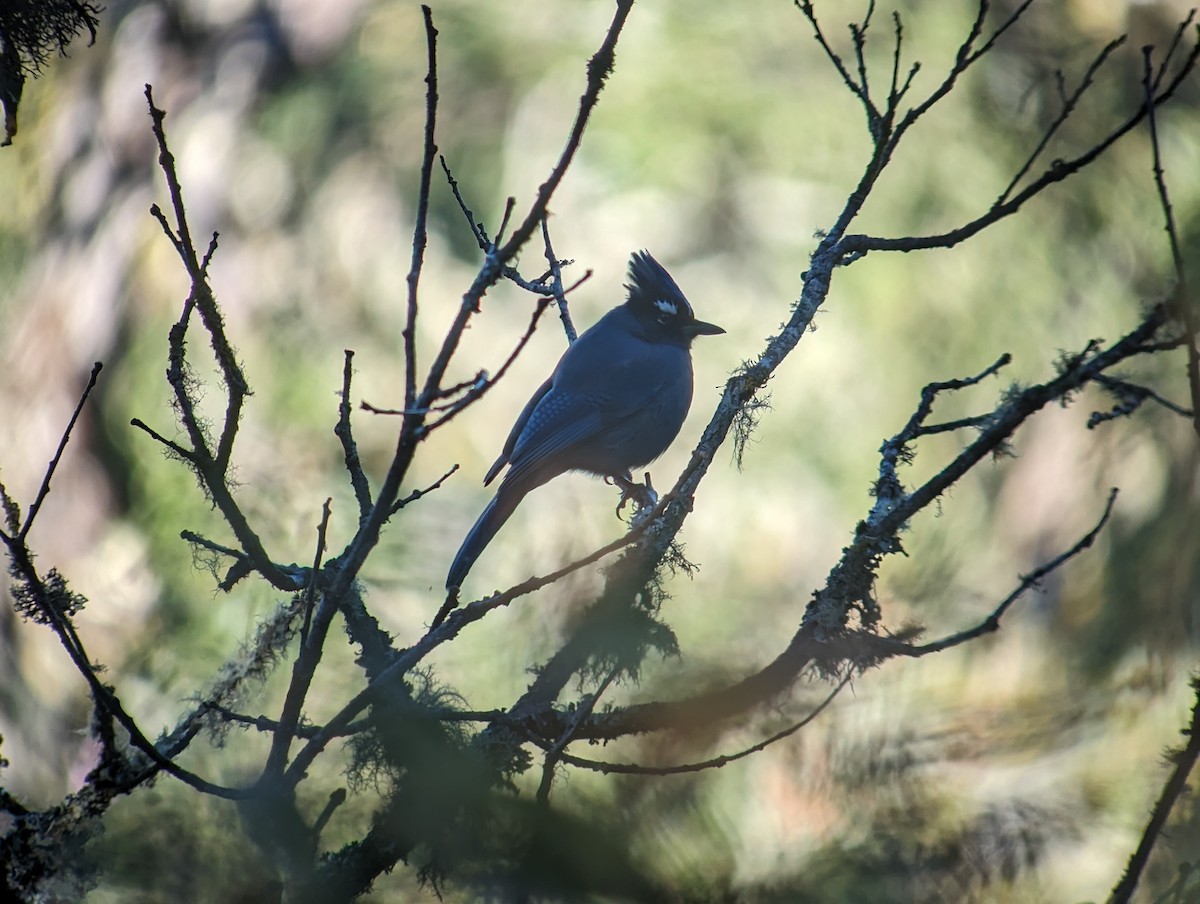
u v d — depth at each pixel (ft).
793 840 14.02
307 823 14.65
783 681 15.81
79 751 39.70
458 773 13.43
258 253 59.11
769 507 52.85
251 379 56.29
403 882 14.30
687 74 57.11
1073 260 54.39
